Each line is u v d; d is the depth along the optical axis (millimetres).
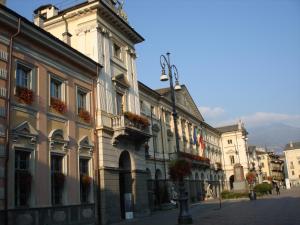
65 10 26984
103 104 25188
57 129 20203
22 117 17734
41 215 17922
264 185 61094
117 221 24203
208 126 67375
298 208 26609
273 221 18812
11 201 16219
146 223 22281
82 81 23609
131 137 26938
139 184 27906
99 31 26422
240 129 80750
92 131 23766
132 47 31312
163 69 23000
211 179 64438
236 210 29422
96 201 22922
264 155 130875
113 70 27484
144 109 39031
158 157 40438
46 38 19906
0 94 16516
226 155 80875
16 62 17984
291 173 145125
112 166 24766
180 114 51562
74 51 22344
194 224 19828
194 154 55219
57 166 20156
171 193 41438
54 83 21156
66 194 20156
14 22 17750
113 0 29266
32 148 18062
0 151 15969
